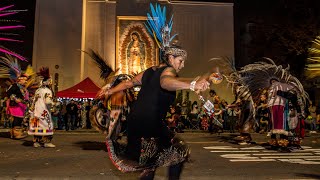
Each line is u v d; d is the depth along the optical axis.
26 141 10.93
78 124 19.53
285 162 7.05
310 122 18.84
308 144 11.07
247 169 6.16
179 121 17.38
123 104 6.39
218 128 16.28
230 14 24.88
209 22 24.72
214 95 13.81
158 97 2.84
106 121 6.99
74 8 23.45
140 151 2.84
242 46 26.02
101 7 24.19
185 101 21.12
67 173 5.56
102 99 6.73
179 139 3.01
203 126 17.25
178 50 3.02
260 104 10.03
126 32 24.12
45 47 22.98
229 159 7.45
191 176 5.41
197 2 24.69
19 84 11.55
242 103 10.32
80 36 23.27
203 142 11.55
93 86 18.61
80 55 23.14
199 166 6.45
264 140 12.80
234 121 16.36
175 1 24.48
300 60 23.81
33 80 12.11
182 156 2.91
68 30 23.27
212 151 8.96
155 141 2.82
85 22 23.95
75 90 18.36
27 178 5.17
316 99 24.42
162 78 2.79
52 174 5.45
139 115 2.87
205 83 2.52
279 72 8.97
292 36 23.89
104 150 8.69
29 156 7.55
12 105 11.54
